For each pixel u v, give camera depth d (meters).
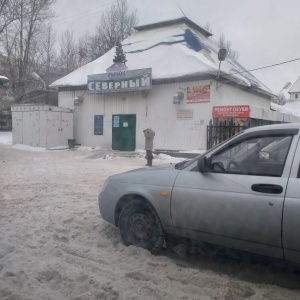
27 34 29.80
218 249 3.76
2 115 37.41
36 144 20.53
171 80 17.66
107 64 22.28
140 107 19.00
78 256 4.30
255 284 3.58
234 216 3.52
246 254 3.55
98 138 20.80
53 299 3.22
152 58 19.92
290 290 3.45
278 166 3.46
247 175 3.60
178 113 17.67
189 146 17.34
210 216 3.69
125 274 3.76
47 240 4.79
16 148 20.77
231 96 19.05
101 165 13.84
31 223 5.59
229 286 3.51
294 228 3.16
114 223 4.70
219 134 16.25
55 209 6.47
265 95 25.11
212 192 3.70
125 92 19.53
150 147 13.48
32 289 3.40
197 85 17.03
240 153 3.79
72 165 13.71
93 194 7.95
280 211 3.24
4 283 3.50
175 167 4.28
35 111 20.44
